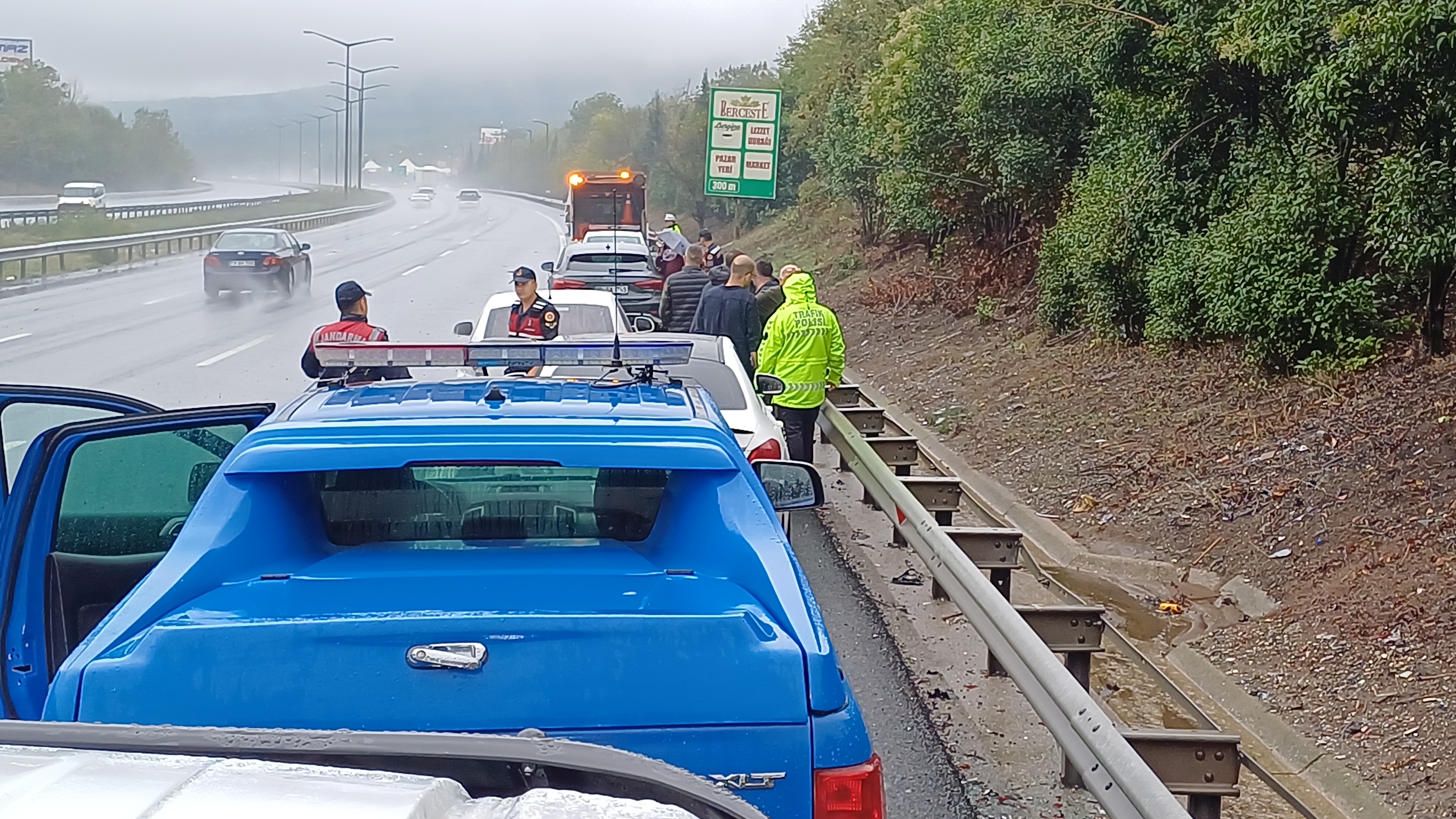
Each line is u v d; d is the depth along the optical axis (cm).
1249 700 627
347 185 9119
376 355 437
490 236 6122
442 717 275
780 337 1090
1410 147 920
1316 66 920
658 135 8288
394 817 165
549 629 279
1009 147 1705
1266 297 1067
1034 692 520
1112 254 1362
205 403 1428
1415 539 727
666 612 292
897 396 1595
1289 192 1064
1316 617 693
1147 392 1216
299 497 354
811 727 284
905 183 2139
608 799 181
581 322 1309
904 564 891
